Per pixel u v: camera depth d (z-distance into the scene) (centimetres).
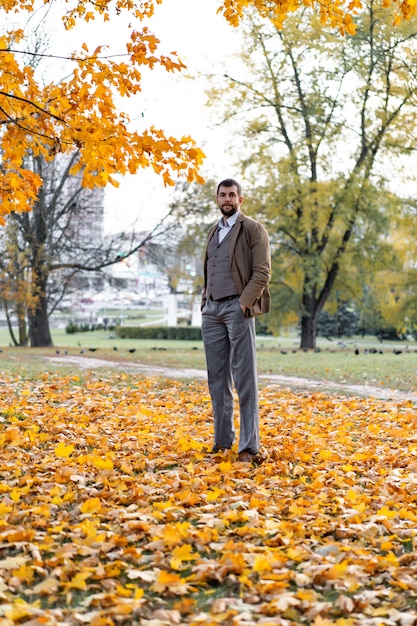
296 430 742
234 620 267
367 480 529
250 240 578
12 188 603
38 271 2784
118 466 549
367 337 5091
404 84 2688
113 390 1138
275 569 326
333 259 2788
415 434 743
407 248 2852
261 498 455
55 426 702
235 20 640
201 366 1708
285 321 2966
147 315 8044
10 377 1265
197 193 2708
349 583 313
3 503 412
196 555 340
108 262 2822
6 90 579
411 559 348
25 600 295
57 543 353
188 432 725
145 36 545
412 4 559
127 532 375
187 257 2914
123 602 285
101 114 575
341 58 2642
